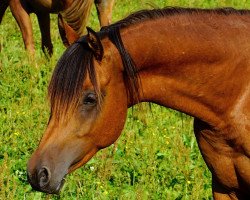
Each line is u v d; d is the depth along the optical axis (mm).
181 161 12719
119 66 8562
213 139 9211
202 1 27453
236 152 9125
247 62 9031
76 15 16922
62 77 8258
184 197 11664
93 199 11477
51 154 8289
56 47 20969
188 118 11109
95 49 8328
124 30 8727
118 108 8602
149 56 8703
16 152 13367
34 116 15008
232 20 9148
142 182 12102
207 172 12695
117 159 13000
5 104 15898
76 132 8359
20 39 22234
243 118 9016
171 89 8922
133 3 26438
